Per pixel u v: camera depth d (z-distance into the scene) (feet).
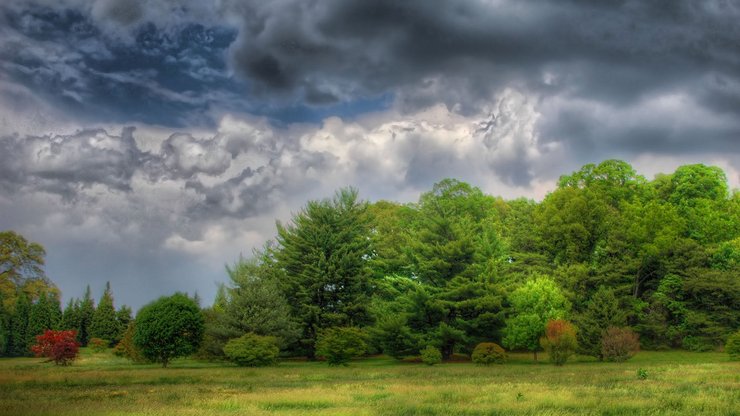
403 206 235.20
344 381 100.17
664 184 235.81
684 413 58.70
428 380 101.04
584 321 165.48
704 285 182.09
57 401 69.56
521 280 182.91
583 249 202.08
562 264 202.69
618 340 152.56
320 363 165.89
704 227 207.31
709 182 219.41
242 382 98.27
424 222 191.31
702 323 184.85
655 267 202.80
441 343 162.91
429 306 165.68
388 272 201.98
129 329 163.53
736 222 209.15
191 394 77.10
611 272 188.14
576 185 232.73
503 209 253.03
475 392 77.56
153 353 143.64
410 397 72.54
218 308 177.99
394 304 175.63
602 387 84.79
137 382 97.71
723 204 216.54
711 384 88.22
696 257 191.21
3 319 236.02
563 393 74.90
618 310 166.30
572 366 138.21
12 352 237.25
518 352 200.13
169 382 98.63
